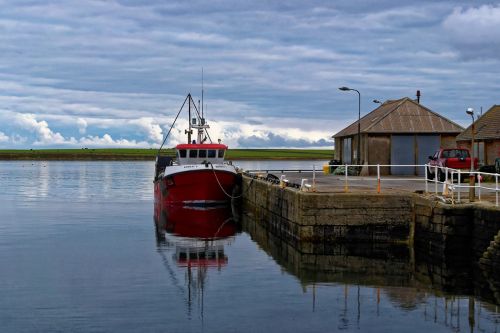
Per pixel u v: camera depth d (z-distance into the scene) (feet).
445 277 66.18
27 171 363.35
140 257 82.43
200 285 65.41
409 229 80.33
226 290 63.21
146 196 185.68
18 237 100.01
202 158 144.97
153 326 51.67
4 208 148.25
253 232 107.96
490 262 64.44
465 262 69.97
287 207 92.02
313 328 50.75
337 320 52.65
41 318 54.08
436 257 72.13
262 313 54.85
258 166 396.78
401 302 57.52
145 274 71.46
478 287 62.03
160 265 76.79
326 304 57.31
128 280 68.39
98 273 72.18
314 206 81.15
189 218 127.44
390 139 144.97
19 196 184.96
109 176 306.14
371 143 145.07
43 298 60.59
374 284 64.23
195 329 50.83
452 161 115.75
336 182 115.96
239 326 51.47
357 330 50.11
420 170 145.48
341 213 81.00
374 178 132.57
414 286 63.00
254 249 88.38
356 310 55.26
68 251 87.04
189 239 98.94
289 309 55.93
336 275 68.54
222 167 137.39
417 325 51.06
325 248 81.25
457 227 69.72
